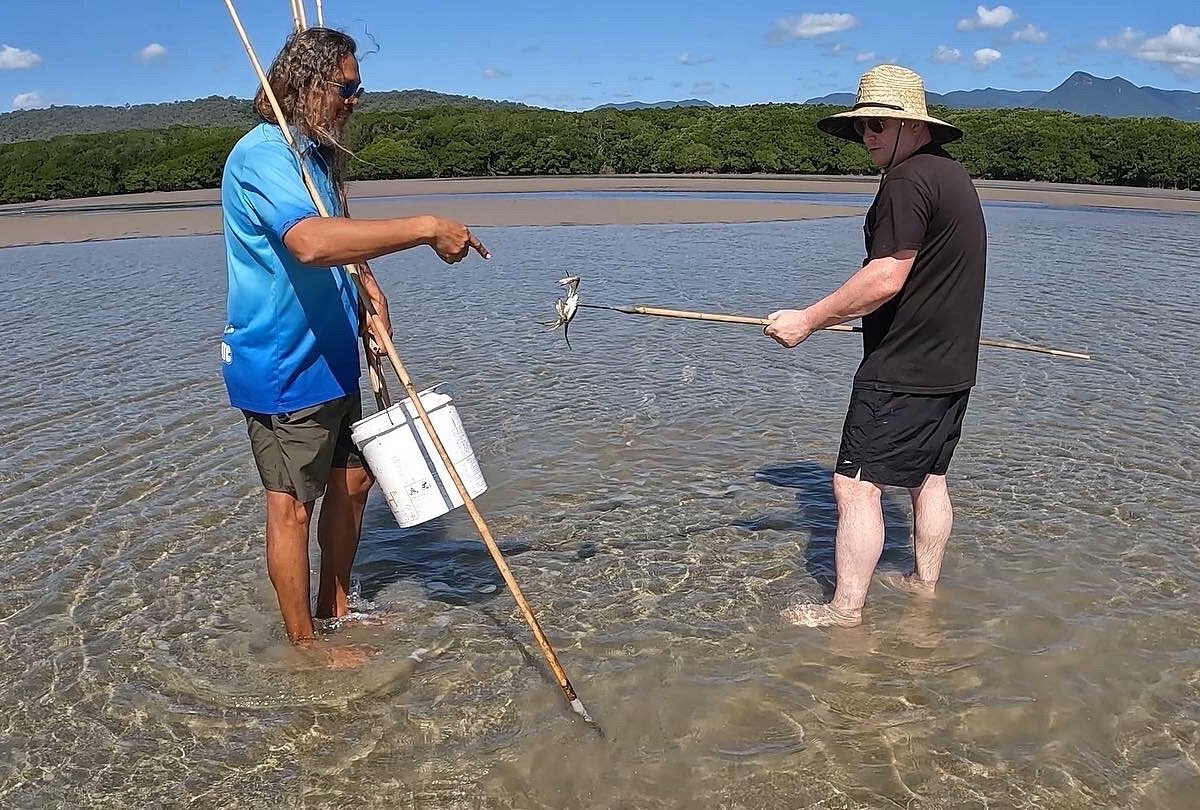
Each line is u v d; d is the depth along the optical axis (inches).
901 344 155.8
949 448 166.1
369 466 155.7
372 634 167.0
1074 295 461.1
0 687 150.6
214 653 160.4
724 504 219.5
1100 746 134.5
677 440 259.6
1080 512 210.7
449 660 158.6
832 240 703.7
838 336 378.6
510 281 513.0
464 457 157.6
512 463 243.8
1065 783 127.4
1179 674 150.6
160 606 175.6
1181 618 167.0
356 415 159.9
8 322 408.5
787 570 188.5
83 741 138.4
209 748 136.9
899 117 152.3
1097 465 237.6
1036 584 179.5
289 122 144.6
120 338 377.7
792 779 128.8
